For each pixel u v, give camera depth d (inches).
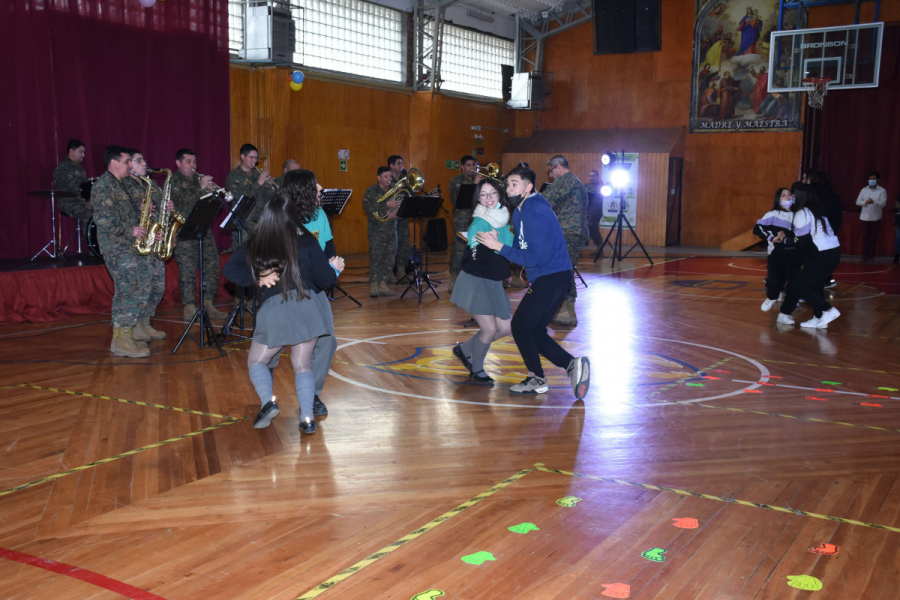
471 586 101.6
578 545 114.0
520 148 749.9
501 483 139.2
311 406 163.8
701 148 705.6
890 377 225.8
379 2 583.2
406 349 258.7
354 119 572.4
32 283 300.2
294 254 151.8
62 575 103.4
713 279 472.7
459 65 694.5
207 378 215.3
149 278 249.8
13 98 354.3
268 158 501.0
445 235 468.1
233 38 488.7
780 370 233.9
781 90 604.1
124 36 399.5
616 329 302.0
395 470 145.4
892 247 631.8
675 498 132.8
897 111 638.5
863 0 615.5
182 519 122.2
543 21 758.5
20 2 353.7
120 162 235.0
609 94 738.2
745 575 105.5
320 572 105.0
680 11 697.0
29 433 165.0
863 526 122.0
